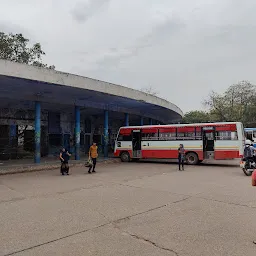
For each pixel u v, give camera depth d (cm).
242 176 1192
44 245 430
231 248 410
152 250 406
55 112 2344
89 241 444
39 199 761
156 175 1238
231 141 1590
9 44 2591
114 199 747
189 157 1714
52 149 2289
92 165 1356
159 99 2127
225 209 632
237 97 3900
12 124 2023
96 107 1984
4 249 416
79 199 752
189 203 693
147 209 637
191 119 4888
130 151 1927
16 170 1366
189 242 435
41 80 1269
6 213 620
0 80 1249
